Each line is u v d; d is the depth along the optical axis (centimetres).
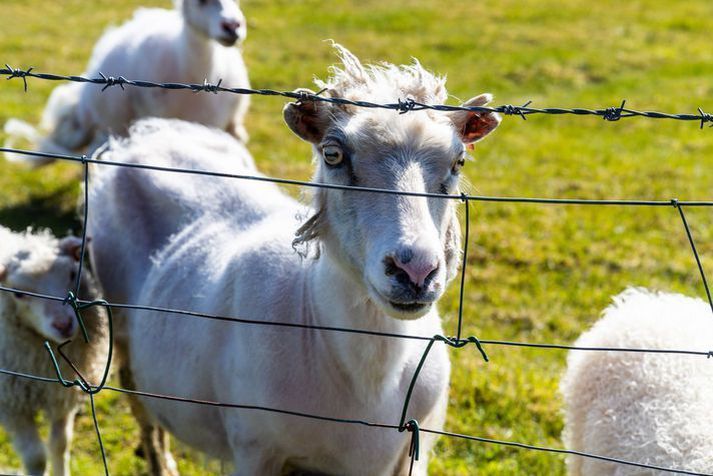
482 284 752
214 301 400
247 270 389
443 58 1577
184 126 541
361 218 314
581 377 456
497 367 609
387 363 351
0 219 883
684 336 445
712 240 845
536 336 668
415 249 294
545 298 725
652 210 920
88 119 957
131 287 471
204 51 884
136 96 908
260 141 1139
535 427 549
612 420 426
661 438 399
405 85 335
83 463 535
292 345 362
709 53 1639
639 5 2033
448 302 716
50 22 1761
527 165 1071
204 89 320
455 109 311
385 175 312
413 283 295
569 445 466
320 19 1833
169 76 889
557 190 988
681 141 1171
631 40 1722
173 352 419
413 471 396
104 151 547
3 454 543
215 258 425
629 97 1369
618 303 481
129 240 477
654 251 816
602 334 457
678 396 416
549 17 1902
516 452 529
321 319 355
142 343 443
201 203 464
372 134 316
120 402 595
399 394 368
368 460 370
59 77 318
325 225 340
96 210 504
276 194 476
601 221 885
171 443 559
